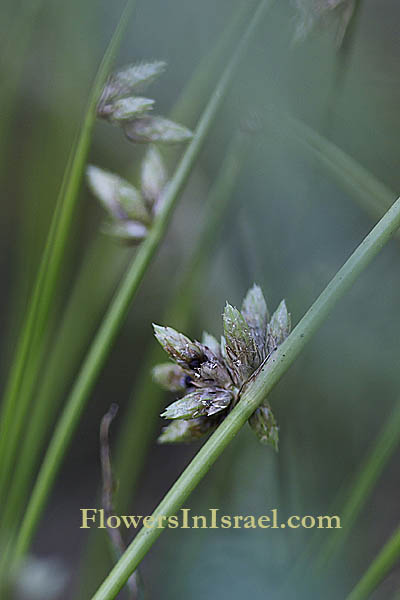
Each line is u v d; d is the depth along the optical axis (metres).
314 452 0.24
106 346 0.19
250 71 0.20
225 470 0.24
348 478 0.23
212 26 0.22
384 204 0.21
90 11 0.23
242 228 0.23
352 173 0.21
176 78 0.22
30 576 0.21
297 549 0.23
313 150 0.21
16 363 0.20
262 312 0.17
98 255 0.24
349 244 0.24
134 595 0.19
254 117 0.21
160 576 0.24
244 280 0.24
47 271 0.19
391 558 0.19
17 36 0.23
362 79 0.23
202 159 0.24
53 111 0.24
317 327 0.16
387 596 0.23
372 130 0.23
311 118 0.21
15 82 0.23
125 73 0.19
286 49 0.20
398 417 0.21
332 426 0.24
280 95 0.21
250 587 0.22
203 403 0.17
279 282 0.24
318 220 0.23
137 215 0.19
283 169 0.23
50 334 0.24
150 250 0.19
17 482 0.22
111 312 0.19
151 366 0.24
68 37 0.23
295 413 0.24
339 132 0.23
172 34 0.22
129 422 0.24
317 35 0.20
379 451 0.21
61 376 0.23
